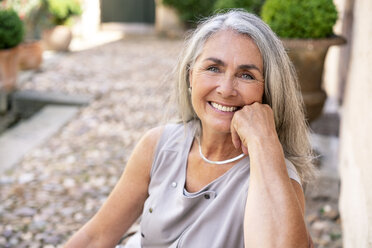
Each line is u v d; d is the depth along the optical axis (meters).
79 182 4.23
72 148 5.05
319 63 3.80
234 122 1.46
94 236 1.78
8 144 5.12
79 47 10.56
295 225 1.25
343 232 3.24
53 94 6.89
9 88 6.75
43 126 5.75
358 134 3.14
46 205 3.81
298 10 3.75
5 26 6.58
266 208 1.28
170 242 1.59
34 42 8.12
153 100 6.75
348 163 3.40
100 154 4.87
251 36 1.44
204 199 1.54
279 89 1.49
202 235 1.49
